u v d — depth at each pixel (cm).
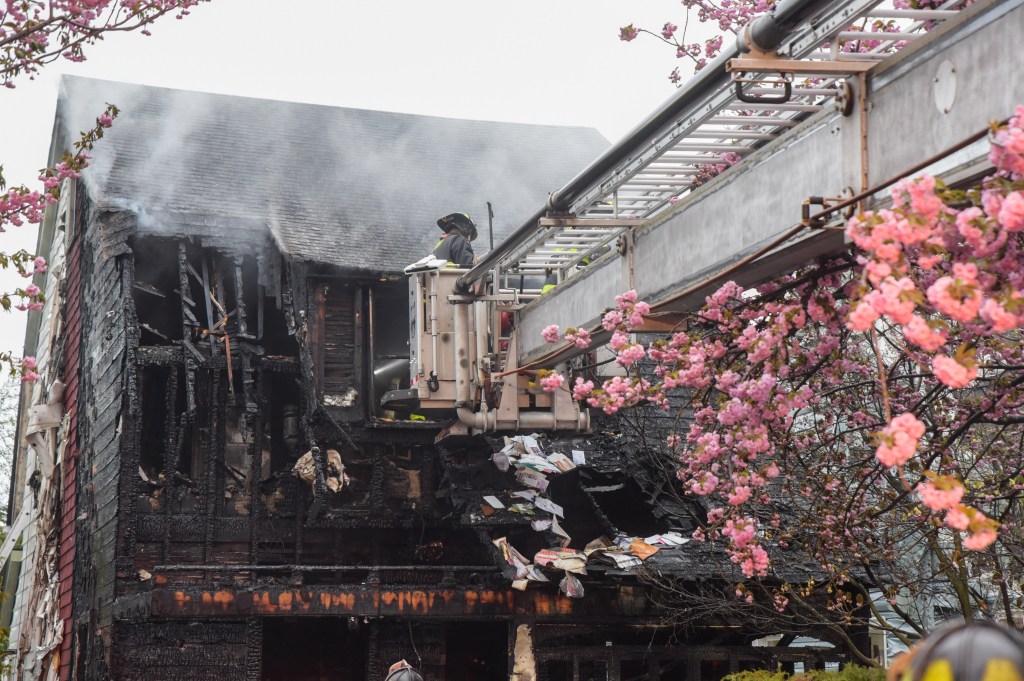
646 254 774
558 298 991
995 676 191
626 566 1325
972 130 471
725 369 715
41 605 2117
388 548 1680
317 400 1620
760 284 713
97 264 1855
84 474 1877
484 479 1499
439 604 1380
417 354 1123
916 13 499
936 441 785
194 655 1432
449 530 1691
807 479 948
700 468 782
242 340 1642
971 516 394
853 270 651
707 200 687
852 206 536
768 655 1416
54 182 887
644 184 779
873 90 534
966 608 1045
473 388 1111
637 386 743
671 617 1324
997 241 436
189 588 1372
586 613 1394
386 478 1680
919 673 199
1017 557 1004
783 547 1127
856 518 912
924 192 423
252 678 1434
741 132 659
